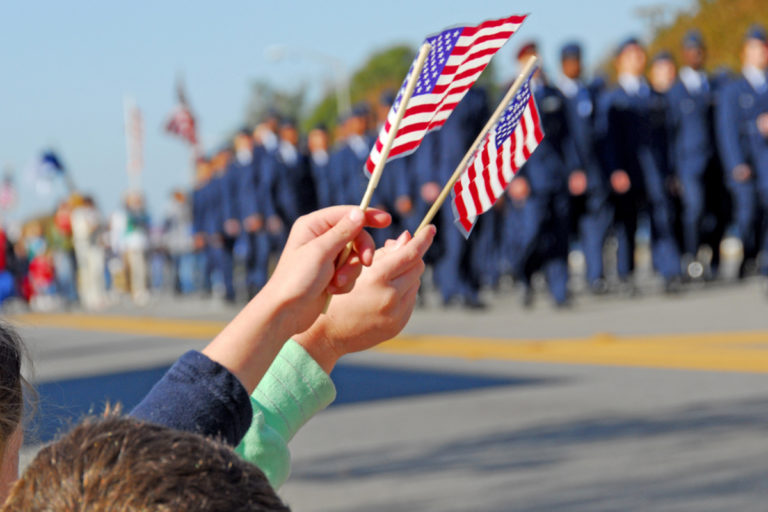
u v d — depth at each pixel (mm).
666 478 6270
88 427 1023
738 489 5973
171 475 940
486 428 7852
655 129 15898
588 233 16391
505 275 21531
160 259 31953
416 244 1714
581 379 9523
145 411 1465
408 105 1571
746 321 12258
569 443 7242
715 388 8742
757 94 14703
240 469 976
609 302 15508
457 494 6234
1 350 1290
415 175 16469
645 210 16094
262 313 1509
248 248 22297
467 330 13555
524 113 1602
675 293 15578
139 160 38531
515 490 6219
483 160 1642
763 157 14672
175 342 15539
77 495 931
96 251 28828
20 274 31531
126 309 25688
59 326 20625
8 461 1302
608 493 6035
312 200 21469
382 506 6086
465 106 15484
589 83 15914
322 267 1515
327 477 6801
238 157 22766
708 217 16859
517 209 16656
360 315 1761
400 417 8469
